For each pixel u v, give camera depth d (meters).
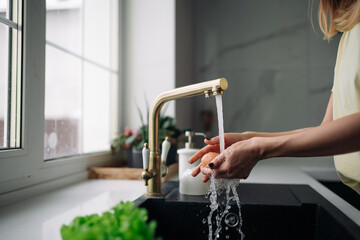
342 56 0.89
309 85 2.38
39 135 0.99
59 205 0.82
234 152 0.64
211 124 2.44
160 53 1.69
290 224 0.80
